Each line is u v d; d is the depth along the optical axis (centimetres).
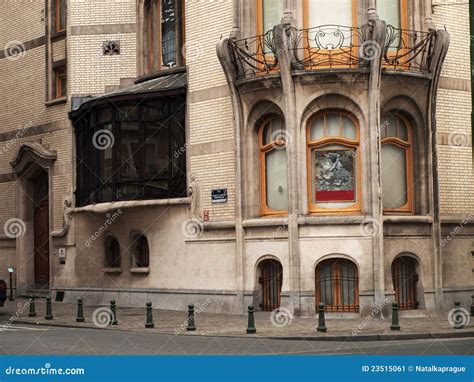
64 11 3188
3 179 3412
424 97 2436
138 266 2828
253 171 2478
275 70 2373
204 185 2614
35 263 3344
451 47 2548
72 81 3048
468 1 2588
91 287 2967
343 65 2328
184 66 2772
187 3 2700
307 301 2323
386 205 2425
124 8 3008
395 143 2441
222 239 2550
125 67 3000
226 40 2452
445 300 2483
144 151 2745
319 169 2381
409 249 2395
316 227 2331
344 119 2373
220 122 2580
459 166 2545
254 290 2452
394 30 2420
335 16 2388
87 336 2014
